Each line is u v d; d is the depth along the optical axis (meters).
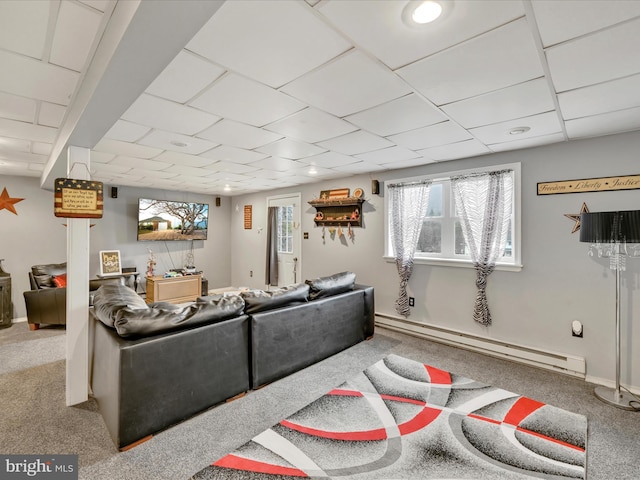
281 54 1.53
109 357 2.00
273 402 2.42
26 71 1.77
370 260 4.59
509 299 3.29
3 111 2.34
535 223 3.13
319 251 5.35
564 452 1.91
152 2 1.00
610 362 2.74
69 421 2.20
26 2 1.23
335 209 5.05
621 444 1.98
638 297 2.62
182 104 2.14
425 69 1.68
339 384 2.71
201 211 6.91
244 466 1.77
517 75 1.73
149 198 6.22
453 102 2.10
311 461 1.81
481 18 1.26
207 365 2.25
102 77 1.49
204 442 1.96
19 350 3.53
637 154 2.62
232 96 2.00
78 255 2.50
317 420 2.20
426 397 2.52
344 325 3.45
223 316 2.38
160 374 2.00
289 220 6.04
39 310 4.23
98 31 1.43
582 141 2.87
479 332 3.51
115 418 1.89
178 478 1.68
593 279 2.82
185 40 1.22
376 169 4.30
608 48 1.46
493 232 3.33
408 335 4.02
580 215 2.74
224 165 4.07
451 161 3.74
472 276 3.57
